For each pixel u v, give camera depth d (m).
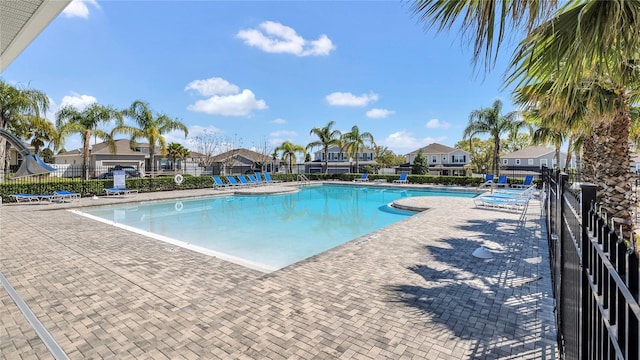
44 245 6.62
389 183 25.62
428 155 44.38
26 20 2.72
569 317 2.26
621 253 1.06
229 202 16.30
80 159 33.72
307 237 9.20
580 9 2.32
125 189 16.50
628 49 2.43
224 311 3.67
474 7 2.07
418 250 6.08
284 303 3.86
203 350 2.91
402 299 3.94
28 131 20.23
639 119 7.79
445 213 10.29
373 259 5.55
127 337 3.13
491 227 8.11
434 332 3.18
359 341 3.04
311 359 2.77
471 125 23.19
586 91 5.24
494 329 3.22
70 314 3.60
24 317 3.52
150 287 4.39
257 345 2.98
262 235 9.41
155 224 10.80
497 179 21.42
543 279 4.56
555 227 4.36
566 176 3.11
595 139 7.43
